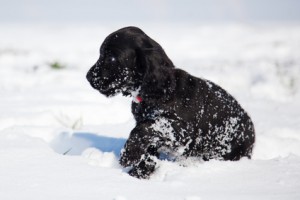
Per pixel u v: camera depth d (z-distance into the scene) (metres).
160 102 6.19
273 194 5.42
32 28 33.56
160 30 31.00
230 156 7.00
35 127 8.47
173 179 5.88
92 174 5.86
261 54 20.78
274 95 13.53
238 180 5.89
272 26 34.72
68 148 7.91
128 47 6.35
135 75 6.40
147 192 5.33
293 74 15.39
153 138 6.26
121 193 5.27
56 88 13.17
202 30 30.97
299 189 5.63
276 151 7.94
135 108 6.56
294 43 23.66
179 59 19.56
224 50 22.25
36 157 6.48
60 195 5.17
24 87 13.67
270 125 9.66
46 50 22.03
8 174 5.77
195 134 6.50
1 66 17.48
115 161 6.67
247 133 7.16
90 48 22.92
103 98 11.65
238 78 15.05
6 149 6.79
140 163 6.31
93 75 6.56
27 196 5.12
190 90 6.50
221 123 6.79
